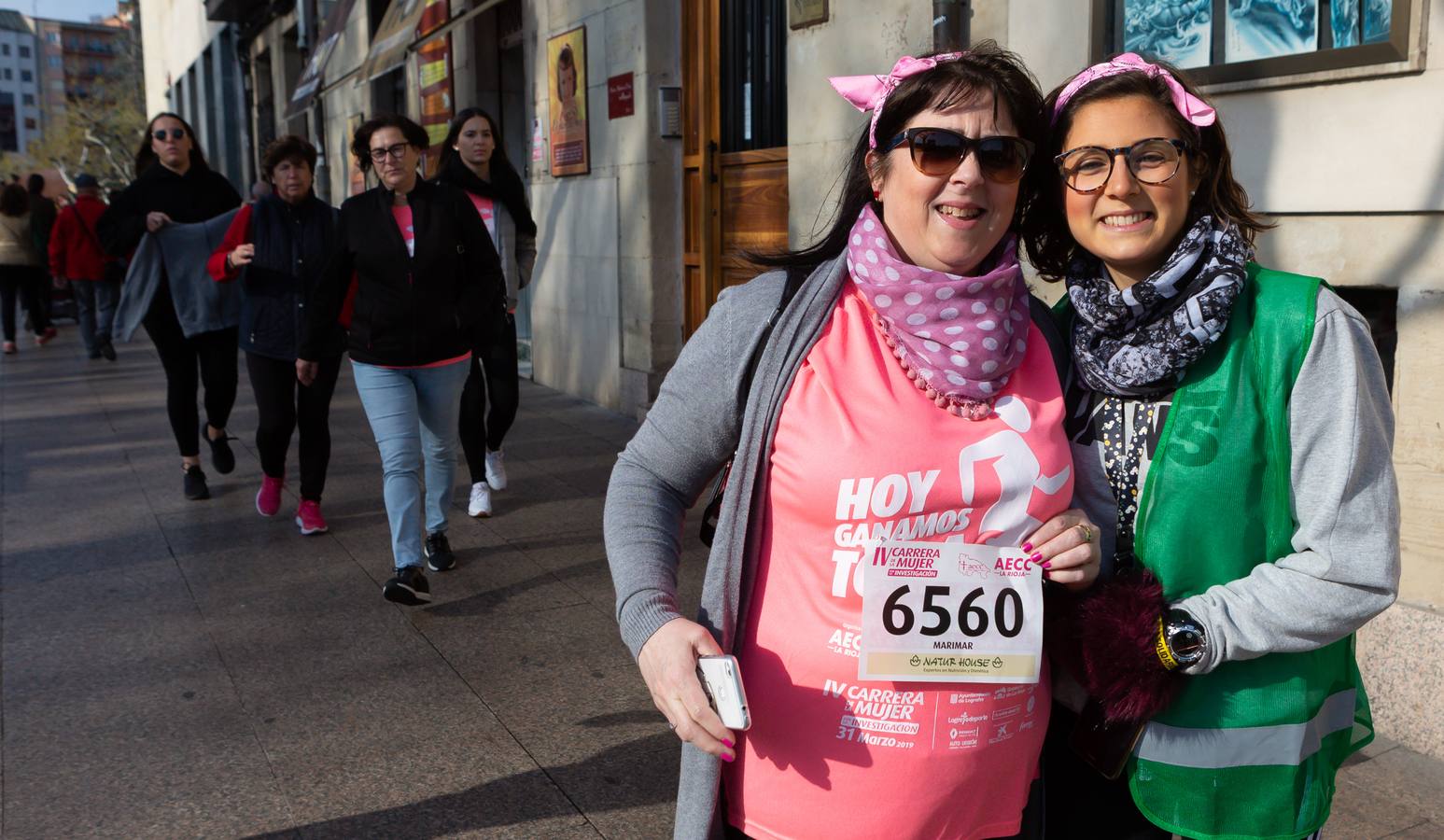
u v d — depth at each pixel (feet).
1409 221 9.77
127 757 10.63
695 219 23.56
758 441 5.03
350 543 17.28
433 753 10.69
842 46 16.99
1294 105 10.46
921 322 4.94
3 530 18.24
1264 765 5.21
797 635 4.97
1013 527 4.98
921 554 4.86
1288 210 10.60
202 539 17.57
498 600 14.73
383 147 13.79
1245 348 5.08
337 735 11.07
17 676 12.48
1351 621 4.91
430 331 14.08
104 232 18.85
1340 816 9.17
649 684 4.93
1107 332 5.38
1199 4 11.44
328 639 13.48
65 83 444.96
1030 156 5.13
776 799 5.09
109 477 21.88
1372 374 5.02
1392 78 9.68
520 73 33.86
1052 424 5.12
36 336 46.11
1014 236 5.33
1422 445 9.89
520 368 33.45
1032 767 5.38
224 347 20.04
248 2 69.67
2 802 9.83
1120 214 5.23
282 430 18.01
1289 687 5.17
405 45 32.53
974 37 14.39
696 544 16.63
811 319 5.13
